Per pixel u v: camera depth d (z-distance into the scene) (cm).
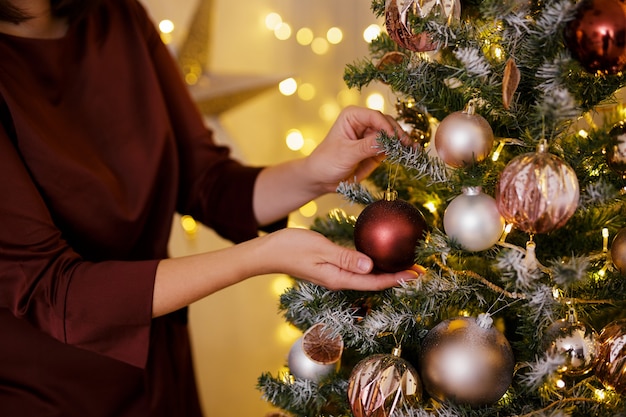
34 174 115
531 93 93
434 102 100
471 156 89
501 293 96
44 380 118
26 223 105
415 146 98
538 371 85
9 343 116
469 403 89
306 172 125
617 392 90
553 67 85
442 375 88
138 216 125
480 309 103
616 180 95
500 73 91
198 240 219
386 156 101
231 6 209
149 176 127
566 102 80
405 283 94
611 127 92
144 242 132
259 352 232
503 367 88
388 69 100
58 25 127
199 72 192
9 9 117
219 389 230
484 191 96
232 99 194
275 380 106
